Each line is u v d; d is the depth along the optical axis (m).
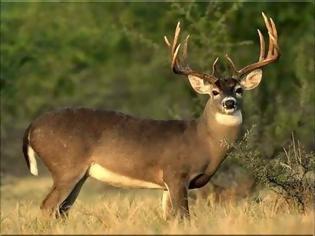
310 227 18.86
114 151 24.78
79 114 25.12
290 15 45.56
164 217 23.78
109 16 53.09
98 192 42.28
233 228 18.77
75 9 53.72
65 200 25.17
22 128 55.00
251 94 34.56
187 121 25.08
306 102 34.09
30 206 27.91
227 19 43.59
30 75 55.56
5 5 50.16
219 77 25.50
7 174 47.22
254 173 25.30
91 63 56.88
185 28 40.09
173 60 25.20
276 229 18.47
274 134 33.34
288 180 24.64
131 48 56.34
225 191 30.88
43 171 50.94
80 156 24.83
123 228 19.72
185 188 24.58
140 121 25.09
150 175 24.84
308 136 33.66
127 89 60.22
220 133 24.55
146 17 48.97
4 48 46.78
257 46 45.62
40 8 53.38
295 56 41.72
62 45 54.31
